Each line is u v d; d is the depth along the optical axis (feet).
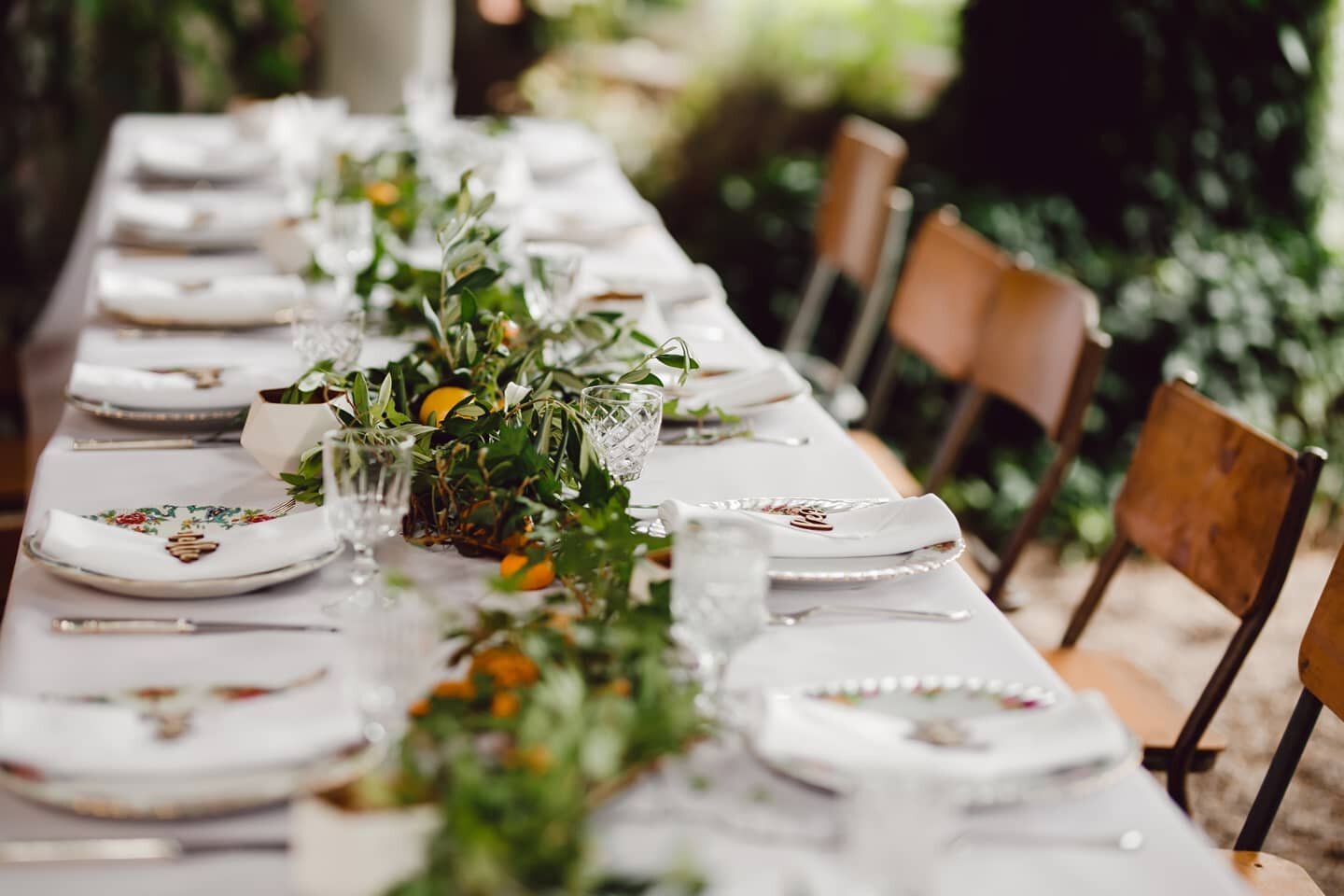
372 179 8.68
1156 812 3.20
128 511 4.65
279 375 5.84
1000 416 12.07
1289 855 7.53
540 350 5.25
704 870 2.79
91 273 8.13
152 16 14.65
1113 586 10.87
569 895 2.42
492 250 5.25
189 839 2.97
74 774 3.04
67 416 5.56
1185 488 5.82
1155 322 11.88
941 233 8.79
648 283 7.57
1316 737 8.80
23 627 3.87
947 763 3.17
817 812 3.11
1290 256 12.62
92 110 14.97
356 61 14.96
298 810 2.60
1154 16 12.07
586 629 3.37
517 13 19.52
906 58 16.43
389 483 3.91
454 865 2.44
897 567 4.32
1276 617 10.41
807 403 6.13
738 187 14.17
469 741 2.93
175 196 9.43
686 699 3.13
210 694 3.37
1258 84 12.43
